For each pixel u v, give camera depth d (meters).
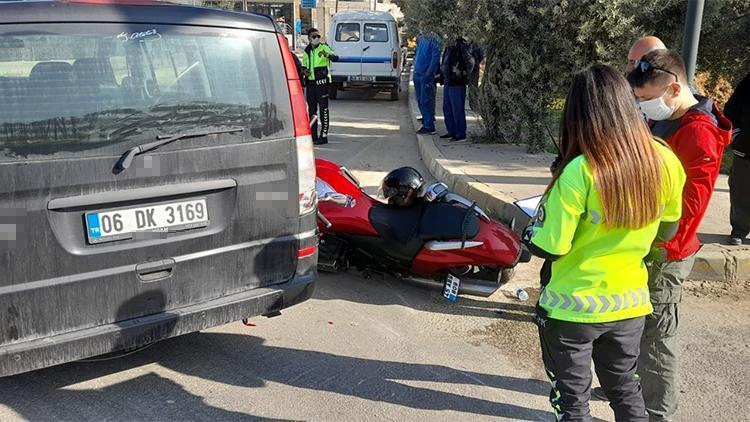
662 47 3.53
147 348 4.30
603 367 2.88
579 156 2.57
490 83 10.40
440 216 5.14
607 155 2.49
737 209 5.73
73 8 3.17
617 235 2.60
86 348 3.24
